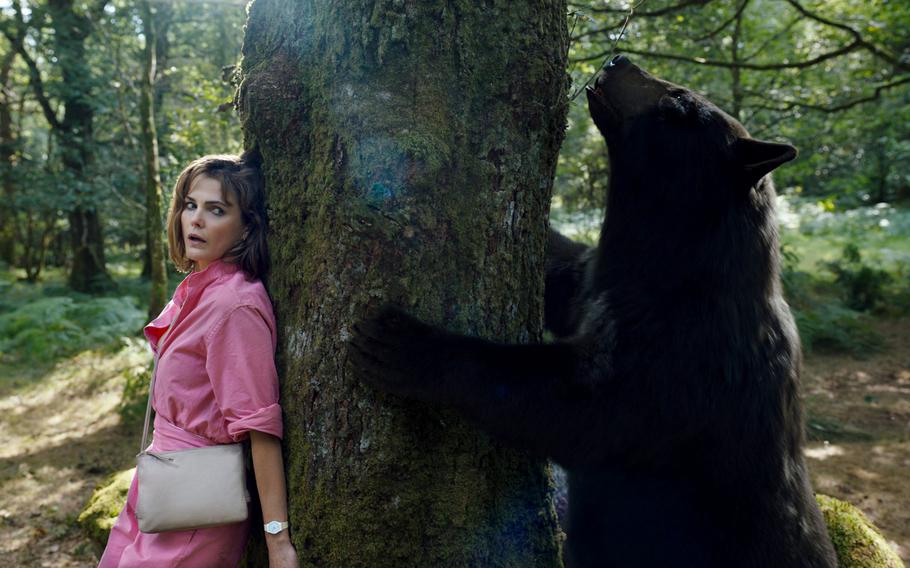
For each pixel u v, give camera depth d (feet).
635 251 7.52
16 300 39.40
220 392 5.89
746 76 29.96
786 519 7.28
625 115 7.91
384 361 5.78
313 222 6.07
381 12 5.67
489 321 6.33
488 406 5.86
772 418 7.09
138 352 28.96
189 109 27.27
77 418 22.65
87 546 14.71
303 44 6.08
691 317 6.75
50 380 26.30
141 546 6.14
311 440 6.07
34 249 53.52
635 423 6.40
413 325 5.79
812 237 52.65
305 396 6.09
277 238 6.42
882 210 56.54
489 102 6.05
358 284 5.85
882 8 26.21
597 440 6.27
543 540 6.82
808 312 32.78
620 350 6.59
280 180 6.35
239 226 6.44
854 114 31.94
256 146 6.63
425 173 5.73
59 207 37.73
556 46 6.33
